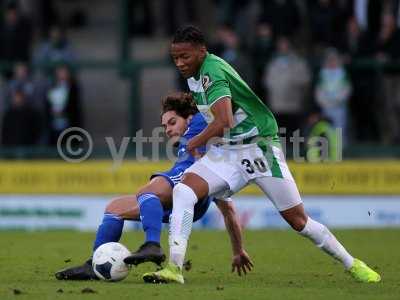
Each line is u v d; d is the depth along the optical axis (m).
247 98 28.67
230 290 28.34
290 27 64.25
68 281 29.88
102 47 79.75
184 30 28.33
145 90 71.69
